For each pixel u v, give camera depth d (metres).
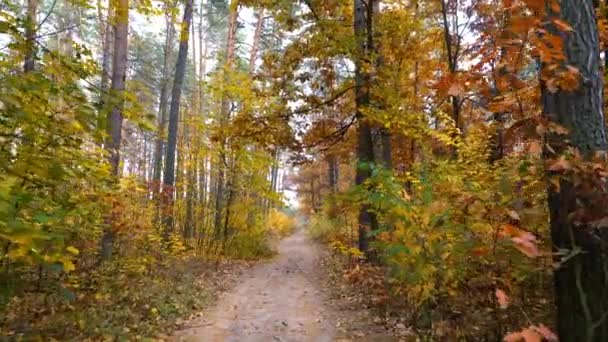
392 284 6.25
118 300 6.50
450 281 4.44
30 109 3.09
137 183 8.42
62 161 3.23
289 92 10.30
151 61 26.53
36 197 3.01
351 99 11.18
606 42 3.96
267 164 15.65
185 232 15.34
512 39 2.71
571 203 2.99
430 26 12.45
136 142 31.59
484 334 4.16
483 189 3.97
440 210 4.03
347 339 5.44
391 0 11.16
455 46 11.61
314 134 11.11
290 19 9.93
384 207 4.84
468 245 3.74
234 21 17.17
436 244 4.14
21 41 3.75
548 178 2.81
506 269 3.88
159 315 6.42
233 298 8.59
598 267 2.93
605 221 2.60
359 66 9.55
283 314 7.06
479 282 4.02
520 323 3.98
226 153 14.92
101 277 6.97
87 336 4.94
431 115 10.08
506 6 2.73
